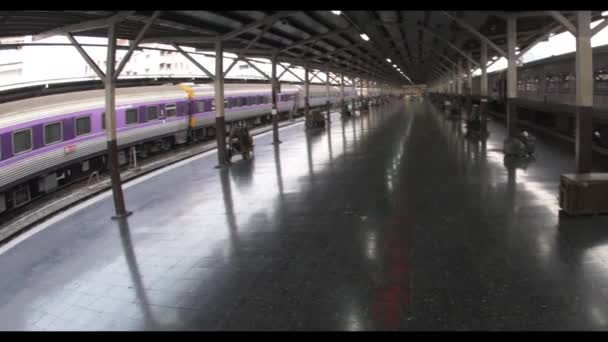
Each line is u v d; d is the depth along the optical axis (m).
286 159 15.54
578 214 7.34
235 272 6.17
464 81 34.75
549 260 5.73
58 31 9.42
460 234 6.94
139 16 9.25
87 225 9.23
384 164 13.37
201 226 8.49
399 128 23.69
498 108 29.30
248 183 12.03
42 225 9.52
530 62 23.47
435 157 14.03
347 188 10.61
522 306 4.65
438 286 5.24
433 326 4.39
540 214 7.63
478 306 4.71
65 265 7.07
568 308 4.55
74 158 15.04
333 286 5.48
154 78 22.25
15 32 9.80
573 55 16.84
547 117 20.95
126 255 7.27
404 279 5.50
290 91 38.97
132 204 10.73
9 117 12.13
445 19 14.70
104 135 16.69
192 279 6.08
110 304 5.57
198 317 5.02
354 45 19.59
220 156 14.86
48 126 13.71
